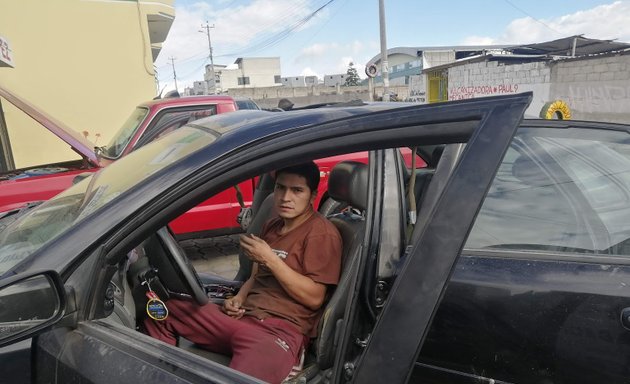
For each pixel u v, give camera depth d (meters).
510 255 1.85
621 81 13.41
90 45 10.30
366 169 1.83
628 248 1.76
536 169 2.10
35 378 1.19
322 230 1.87
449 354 1.84
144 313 1.78
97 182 1.63
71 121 10.30
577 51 20.56
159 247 1.68
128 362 1.14
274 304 1.84
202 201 1.33
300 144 1.33
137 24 10.74
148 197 1.27
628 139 2.16
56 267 1.19
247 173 1.34
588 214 1.90
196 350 1.80
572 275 1.69
